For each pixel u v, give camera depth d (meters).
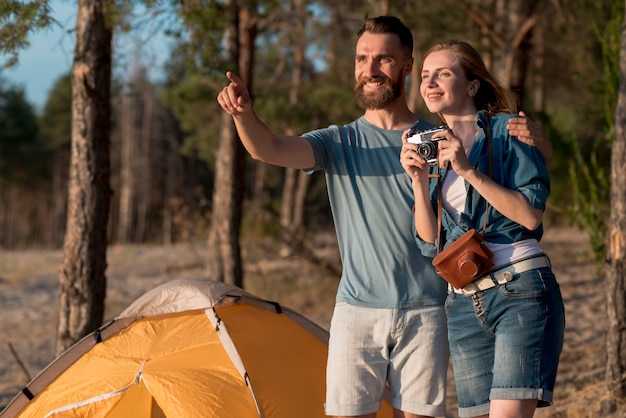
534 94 16.12
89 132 6.07
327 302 11.77
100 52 6.09
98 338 4.82
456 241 2.78
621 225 4.96
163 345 4.69
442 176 2.99
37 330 11.12
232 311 4.89
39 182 53.34
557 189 9.95
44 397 4.64
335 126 3.53
